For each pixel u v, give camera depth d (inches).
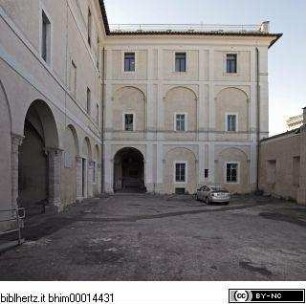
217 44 1348.4
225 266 314.8
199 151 1333.7
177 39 1341.0
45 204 661.3
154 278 274.1
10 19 424.8
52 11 622.5
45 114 622.8
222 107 1350.9
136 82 1339.8
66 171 748.0
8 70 422.0
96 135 1191.6
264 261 337.4
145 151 1333.7
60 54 679.1
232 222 607.8
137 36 1332.4
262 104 1349.7
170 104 1347.2
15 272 283.7
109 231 486.6
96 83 1190.9
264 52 1354.6
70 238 431.2
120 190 1405.0
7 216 426.9
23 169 706.2
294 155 1039.0
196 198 1096.8
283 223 608.1
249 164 1339.8
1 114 411.2
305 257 358.0
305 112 987.9
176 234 472.7
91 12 1060.5
